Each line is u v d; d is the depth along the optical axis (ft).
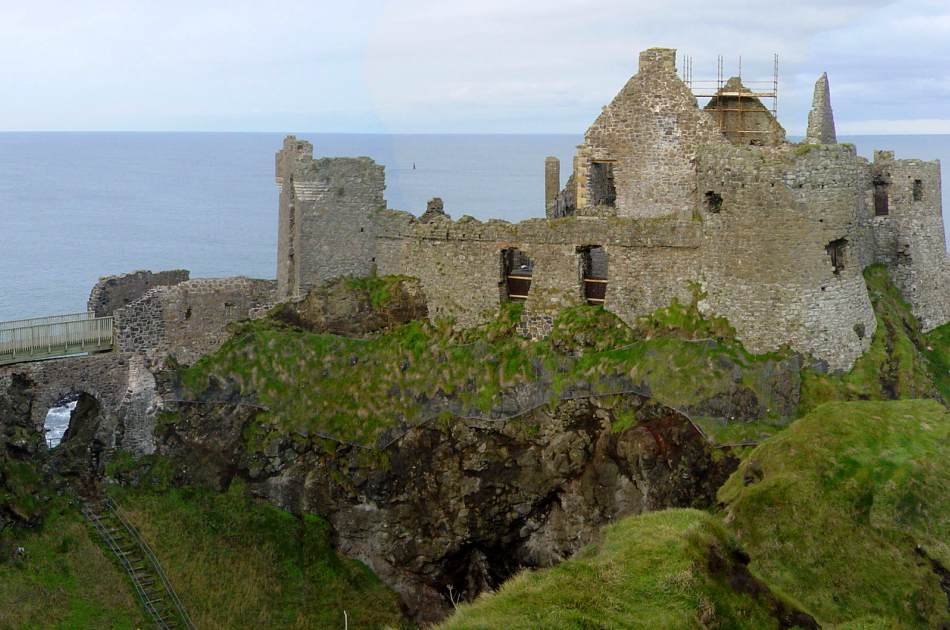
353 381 199.82
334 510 195.42
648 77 197.26
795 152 174.19
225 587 176.45
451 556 192.24
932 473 132.05
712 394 176.24
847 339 178.19
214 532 186.70
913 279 203.10
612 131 200.54
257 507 194.39
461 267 201.77
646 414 180.45
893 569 123.75
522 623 101.40
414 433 194.49
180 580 174.29
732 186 178.29
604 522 181.27
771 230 175.52
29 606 159.84
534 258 195.52
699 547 112.47
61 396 190.70
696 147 193.88
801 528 130.72
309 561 189.26
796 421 152.56
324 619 179.42
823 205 175.01
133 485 191.21
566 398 187.32
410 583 192.85
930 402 150.41
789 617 110.22
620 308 190.08
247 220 597.11
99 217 615.98
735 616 107.04
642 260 188.14
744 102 207.00
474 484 190.39
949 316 205.67
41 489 181.06
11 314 368.68
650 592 106.32
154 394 198.08
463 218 202.59
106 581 169.89
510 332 196.03
